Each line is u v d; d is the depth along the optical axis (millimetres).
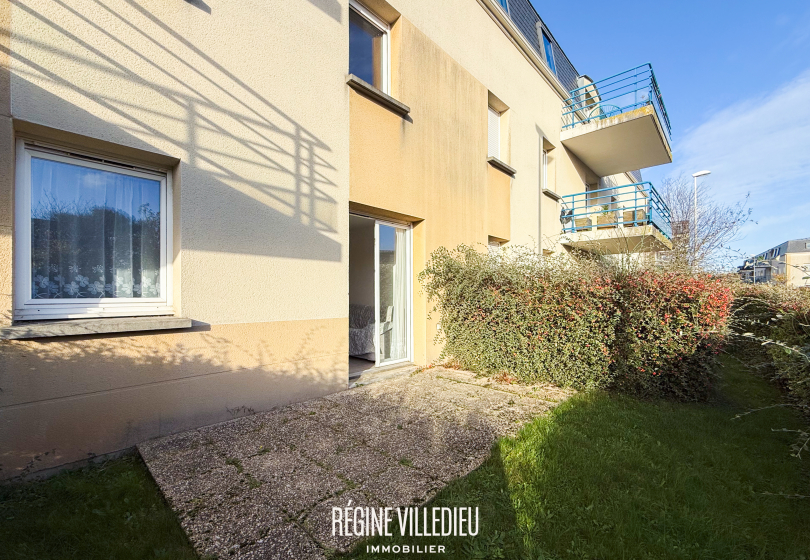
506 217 8250
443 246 6207
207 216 3445
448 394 4504
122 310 3117
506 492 2475
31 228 2732
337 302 4598
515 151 8656
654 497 2488
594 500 2402
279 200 4004
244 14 3727
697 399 4539
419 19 5918
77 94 2725
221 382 3545
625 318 4609
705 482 2682
